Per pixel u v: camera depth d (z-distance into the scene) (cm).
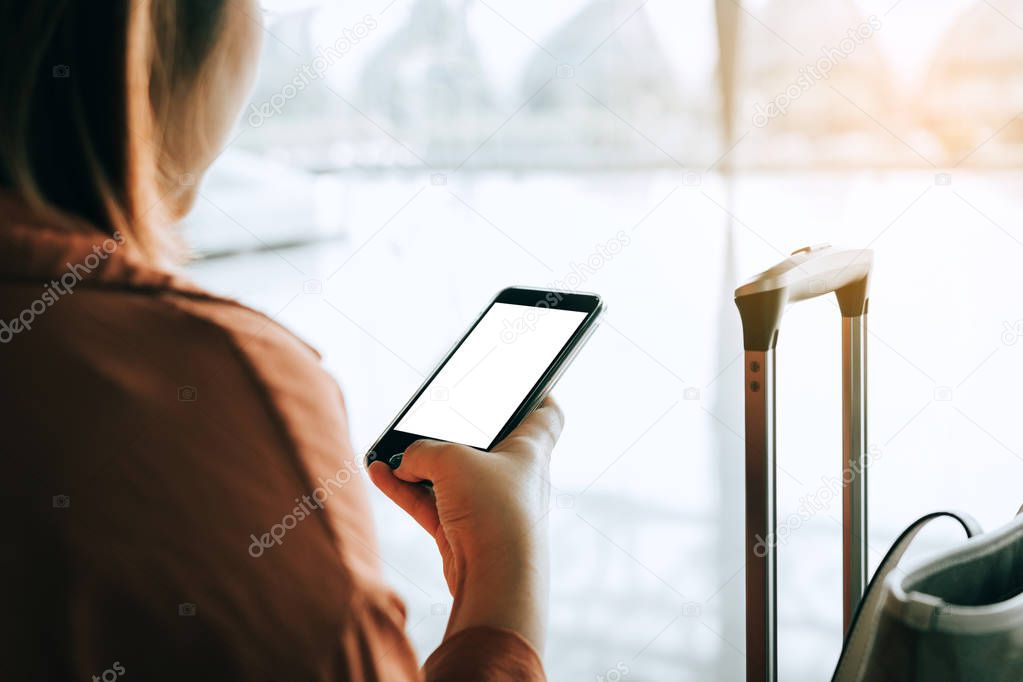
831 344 322
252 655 29
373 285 418
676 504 264
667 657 207
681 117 461
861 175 392
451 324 373
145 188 35
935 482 243
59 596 28
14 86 32
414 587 235
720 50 431
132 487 29
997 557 60
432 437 58
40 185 33
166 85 35
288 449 31
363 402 320
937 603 51
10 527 29
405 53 521
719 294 369
